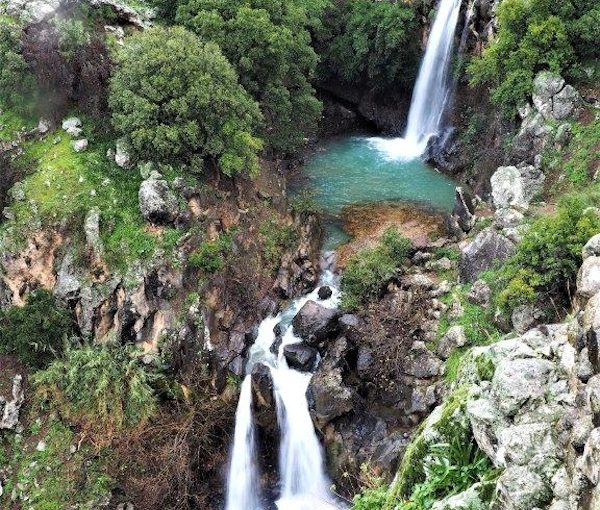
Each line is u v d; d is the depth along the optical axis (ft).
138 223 70.33
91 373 63.36
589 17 78.64
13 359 65.16
